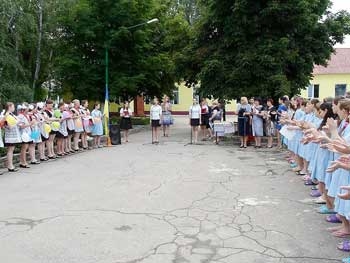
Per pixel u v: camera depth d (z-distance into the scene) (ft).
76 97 83.97
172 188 29.04
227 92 60.54
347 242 17.57
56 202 25.36
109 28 82.33
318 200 24.88
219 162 41.11
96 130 54.75
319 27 62.69
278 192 27.78
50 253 17.20
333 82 142.31
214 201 25.40
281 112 48.19
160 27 89.71
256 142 53.62
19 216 22.47
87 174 34.73
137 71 85.25
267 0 59.82
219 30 66.23
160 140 64.03
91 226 20.59
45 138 42.09
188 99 150.61
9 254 17.17
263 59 57.77
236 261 16.16
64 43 84.74
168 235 19.19
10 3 66.03
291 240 18.49
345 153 17.13
